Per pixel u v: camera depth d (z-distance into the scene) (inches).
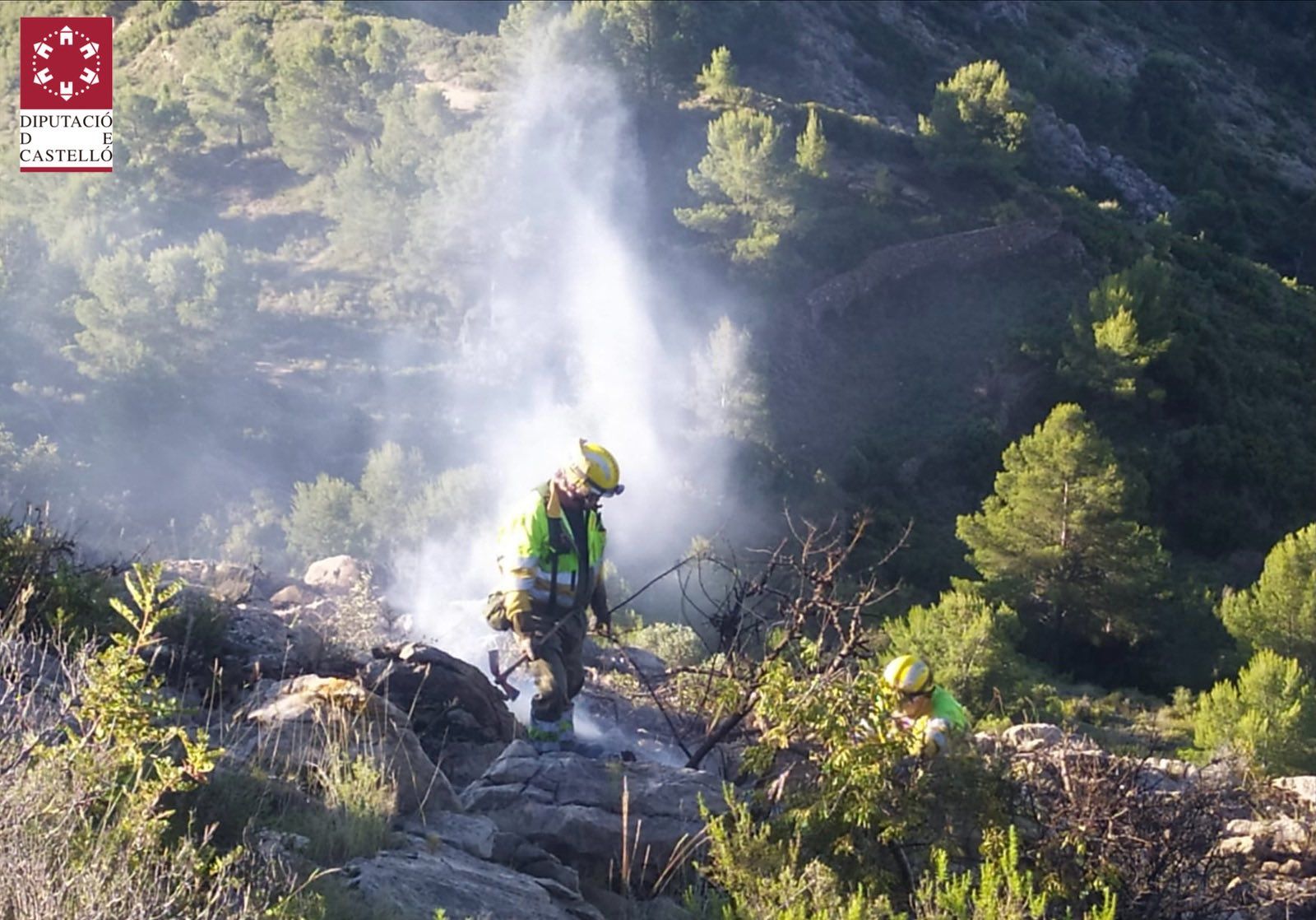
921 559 1482.5
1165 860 223.0
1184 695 913.5
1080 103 3213.6
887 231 2033.7
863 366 1860.2
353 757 204.2
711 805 223.6
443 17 2667.3
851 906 182.9
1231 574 1697.8
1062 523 1231.5
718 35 2751.0
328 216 1947.6
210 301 1464.1
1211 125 3435.0
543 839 213.3
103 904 130.0
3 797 139.6
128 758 156.9
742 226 1936.5
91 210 1754.4
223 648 271.7
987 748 233.9
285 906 150.9
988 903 187.5
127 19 2711.6
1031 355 1904.5
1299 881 249.8
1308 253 3068.4
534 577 260.7
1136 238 2292.1
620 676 357.7
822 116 2335.1
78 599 263.7
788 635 236.1
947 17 3371.1
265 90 2153.1
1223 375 1952.5
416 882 176.1
